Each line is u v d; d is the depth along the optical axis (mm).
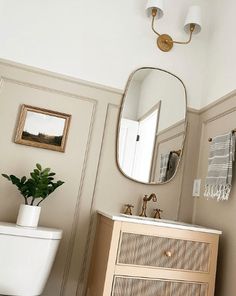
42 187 1693
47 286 1773
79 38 2098
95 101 2049
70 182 1916
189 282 1545
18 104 1908
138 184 2037
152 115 2139
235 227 1586
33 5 2047
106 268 1466
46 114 1944
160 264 1523
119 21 2205
